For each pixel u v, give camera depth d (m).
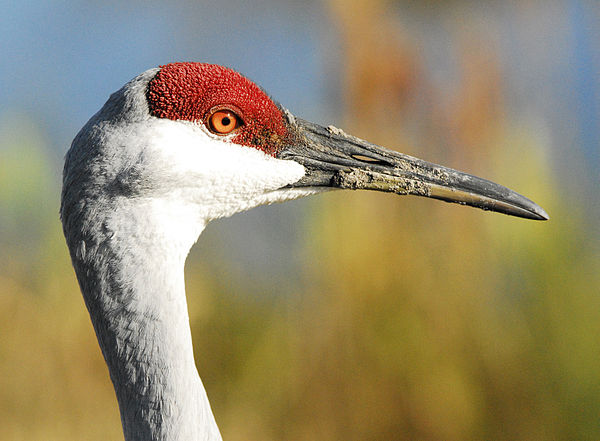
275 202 6.22
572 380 10.84
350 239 11.45
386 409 11.01
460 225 11.54
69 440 10.30
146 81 5.53
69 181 5.46
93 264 5.38
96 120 5.50
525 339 11.13
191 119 5.61
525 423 10.75
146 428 5.32
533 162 11.59
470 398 10.88
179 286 5.52
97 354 10.95
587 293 11.12
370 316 11.27
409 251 11.44
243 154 5.87
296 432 11.02
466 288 11.32
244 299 12.16
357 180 6.30
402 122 11.84
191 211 5.68
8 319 10.82
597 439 10.59
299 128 6.26
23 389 10.50
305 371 11.34
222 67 5.78
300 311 11.75
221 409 11.17
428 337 11.12
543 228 11.30
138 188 5.39
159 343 5.36
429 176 6.39
